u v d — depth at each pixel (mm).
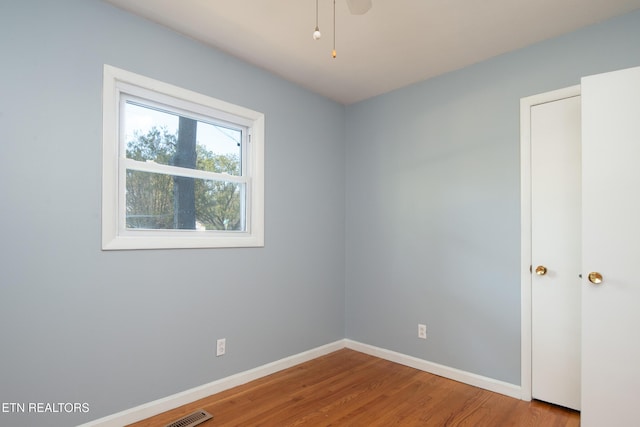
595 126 1835
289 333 2930
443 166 2816
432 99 2910
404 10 2010
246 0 1940
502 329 2449
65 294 1799
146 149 2191
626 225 1749
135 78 2074
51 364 1746
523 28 2193
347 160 3531
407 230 3031
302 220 3078
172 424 1993
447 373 2701
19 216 1678
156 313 2131
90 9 1920
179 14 2084
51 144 1776
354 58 2602
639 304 1708
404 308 3021
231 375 2504
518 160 2418
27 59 1717
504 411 2170
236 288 2562
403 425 2008
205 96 2412
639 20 1995
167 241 2186
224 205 2605
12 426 1634
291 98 3014
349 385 2555
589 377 1819
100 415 1892
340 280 3439
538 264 2316
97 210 1917
